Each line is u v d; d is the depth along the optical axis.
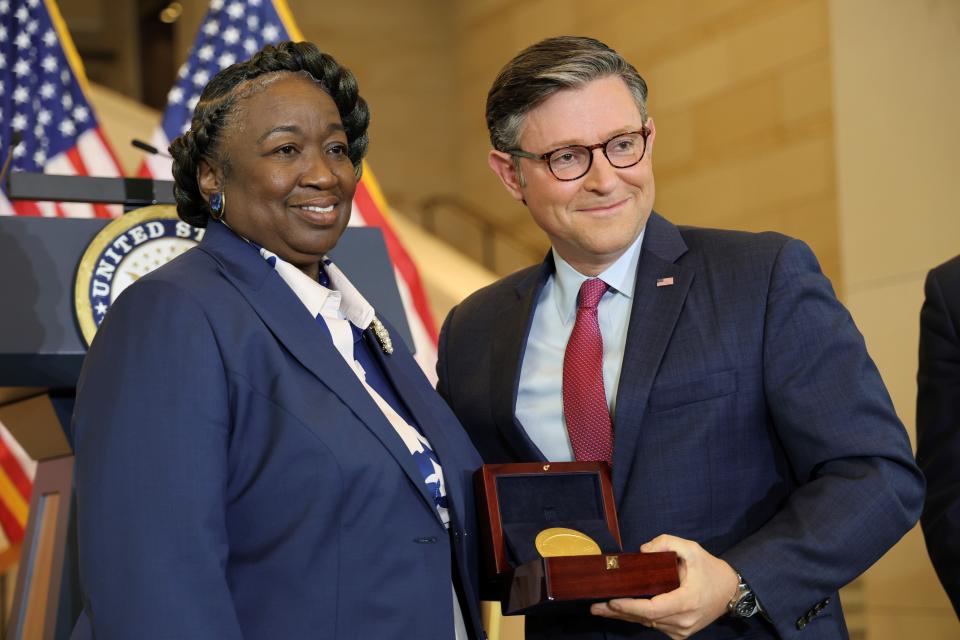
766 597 1.97
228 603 1.68
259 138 1.93
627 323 2.33
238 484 1.79
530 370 2.39
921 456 2.71
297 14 11.17
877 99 5.14
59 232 2.51
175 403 1.73
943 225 4.84
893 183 5.05
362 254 2.78
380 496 1.83
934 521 2.61
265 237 1.96
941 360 2.70
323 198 1.96
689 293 2.26
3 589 4.30
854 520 2.02
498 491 2.08
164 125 3.70
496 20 10.95
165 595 1.63
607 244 2.27
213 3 3.82
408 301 4.10
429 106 11.49
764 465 2.19
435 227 11.26
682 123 8.81
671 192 8.91
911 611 4.80
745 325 2.19
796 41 7.77
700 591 1.91
